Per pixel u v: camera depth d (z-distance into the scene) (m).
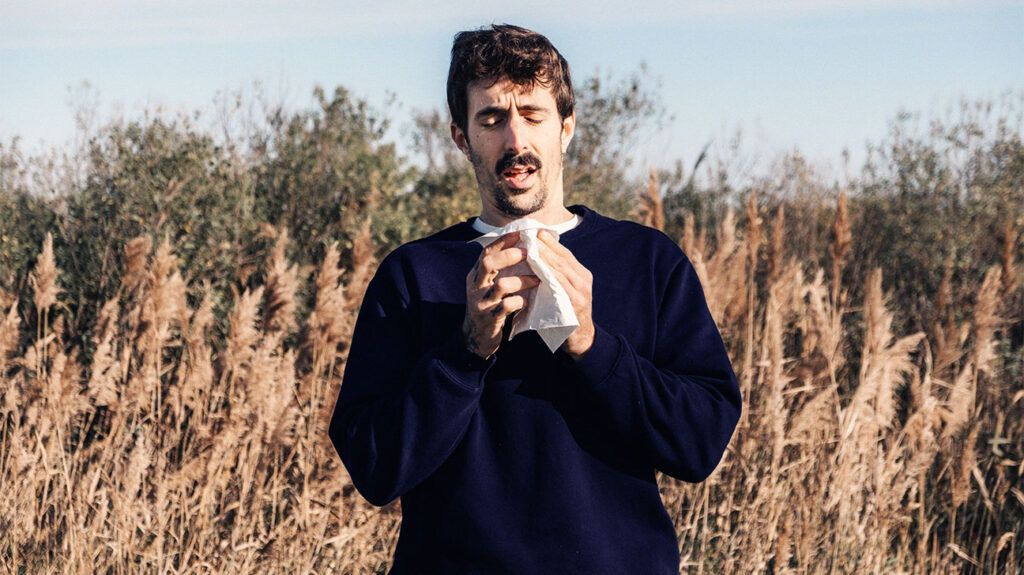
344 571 5.28
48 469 5.29
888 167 11.68
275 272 6.24
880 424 5.87
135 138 9.26
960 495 5.88
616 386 2.06
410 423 2.05
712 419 2.16
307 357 6.05
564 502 2.10
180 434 5.78
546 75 2.22
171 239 8.79
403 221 9.81
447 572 2.12
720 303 6.47
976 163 11.43
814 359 6.24
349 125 10.26
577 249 2.30
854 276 10.12
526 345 2.15
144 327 6.21
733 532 5.61
